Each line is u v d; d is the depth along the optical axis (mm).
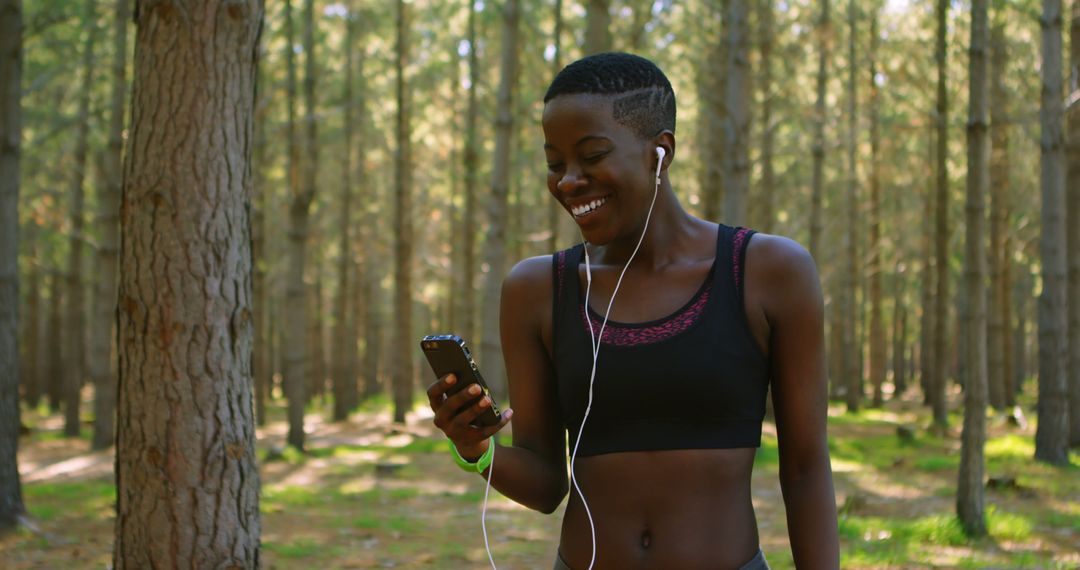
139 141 4391
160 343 4305
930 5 17828
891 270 31891
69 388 18031
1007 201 20344
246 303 4512
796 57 17344
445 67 23469
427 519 8977
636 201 1632
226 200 4422
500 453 1722
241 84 4496
